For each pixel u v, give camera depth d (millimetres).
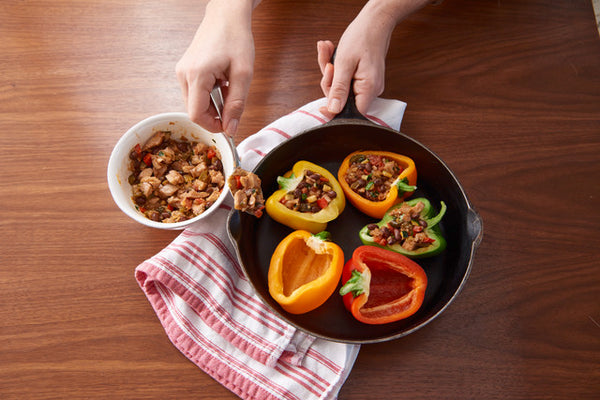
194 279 682
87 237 707
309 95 763
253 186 650
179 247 688
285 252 668
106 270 697
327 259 691
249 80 676
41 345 669
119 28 781
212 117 673
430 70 769
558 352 667
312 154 731
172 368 666
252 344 664
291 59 774
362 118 697
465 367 665
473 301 684
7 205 713
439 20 788
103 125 746
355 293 639
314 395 651
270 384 655
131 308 685
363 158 721
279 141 729
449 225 701
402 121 750
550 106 752
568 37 778
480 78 765
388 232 671
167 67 766
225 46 670
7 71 764
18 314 678
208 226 703
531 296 686
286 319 604
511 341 671
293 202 683
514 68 767
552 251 702
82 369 663
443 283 680
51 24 783
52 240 704
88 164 731
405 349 669
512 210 717
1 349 667
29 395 655
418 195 728
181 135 716
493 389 658
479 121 750
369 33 714
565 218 713
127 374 663
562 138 742
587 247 702
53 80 761
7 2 789
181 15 786
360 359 667
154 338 675
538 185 726
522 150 738
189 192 692
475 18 788
